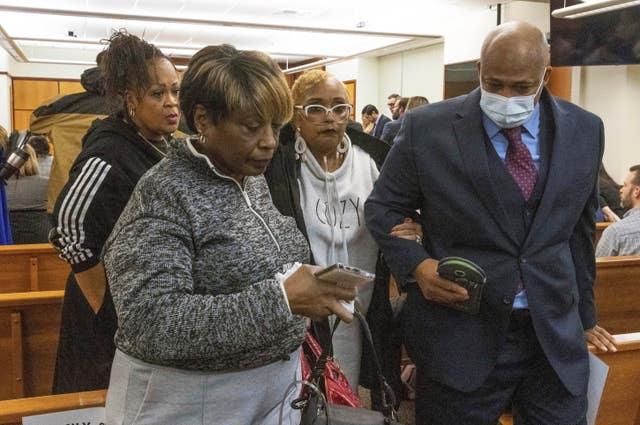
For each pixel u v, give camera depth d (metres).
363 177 1.90
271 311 0.94
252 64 0.99
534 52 1.39
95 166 1.57
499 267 1.49
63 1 7.27
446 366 1.54
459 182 1.51
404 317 1.68
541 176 1.49
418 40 9.75
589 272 1.65
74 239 1.55
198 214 1.00
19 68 12.95
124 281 0.94
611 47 4.98
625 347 1.75
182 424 1.03
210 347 0.92
